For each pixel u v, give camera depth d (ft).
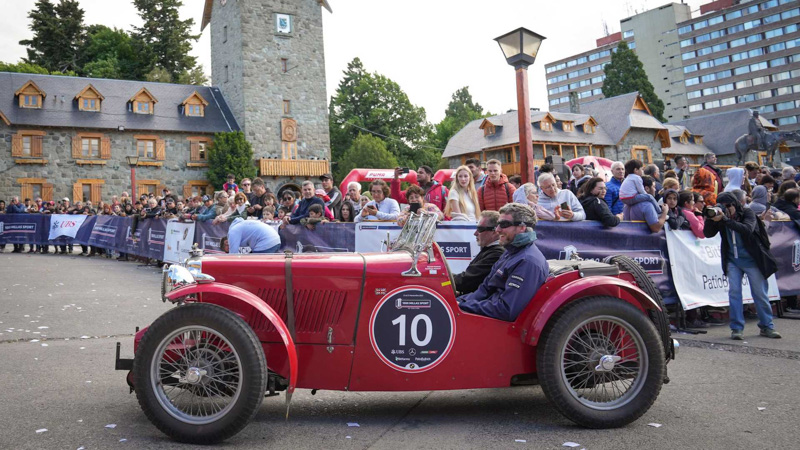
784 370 17.56
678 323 24.63
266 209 31.63
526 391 16.38
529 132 29.30
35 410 13.66
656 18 424.05
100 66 202.90
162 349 11.94
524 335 13.16
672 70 418.31
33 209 77.30
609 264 14.51
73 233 68.13
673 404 14.42
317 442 11.92
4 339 21.47
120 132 120.57
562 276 13.57
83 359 18.70
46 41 209.77
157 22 216.54
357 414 14.01
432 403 15.08
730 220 22.33
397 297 13.16
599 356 13.19
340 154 217.56
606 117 172.04
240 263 13.25
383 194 29.32
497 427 12.98
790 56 363.97
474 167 32.22
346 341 13.07
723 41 392.06
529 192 24.93
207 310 11.85
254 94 131.95
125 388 15.58
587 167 34.06
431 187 30.55
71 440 11.76
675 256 25.34
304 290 13.09
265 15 134.21
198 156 127.34
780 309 27.53
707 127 201.57
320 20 141.59
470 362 13.33
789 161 205.77
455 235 25.91
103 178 118.93
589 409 12.75
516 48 29.14
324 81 141.28
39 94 115.44
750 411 13.75
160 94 130.72
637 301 14.02
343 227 29.37
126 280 40.24
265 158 130.93
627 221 25.16
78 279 40.63
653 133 171.73
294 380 12.29
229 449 11.46
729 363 18.53
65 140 116.16
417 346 13.17
